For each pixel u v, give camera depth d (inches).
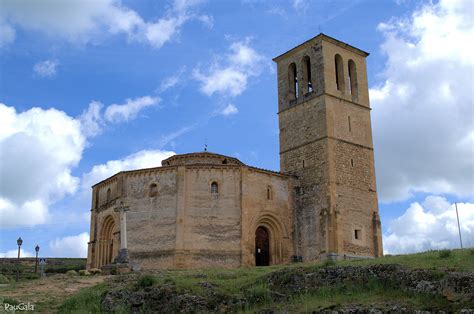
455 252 1435.8
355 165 2694.4
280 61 2994.6
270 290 1432.1
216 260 2373.3
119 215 2491.4
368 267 1363.2
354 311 1158.3
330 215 2495.1
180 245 2348.7
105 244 2662.4
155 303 1475.1
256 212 2503.7
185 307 1417.3
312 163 2652.6
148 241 2415.1
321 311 1199.6
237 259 2390.5
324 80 2706.7
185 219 2395.4
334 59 2802.7
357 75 2883.9
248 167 2527.1
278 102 2930.6
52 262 3759.8
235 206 2455.7
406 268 1296.8
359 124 2792.8
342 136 2684.5
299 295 1374.3
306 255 2559.1
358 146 2743.6
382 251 2652.6
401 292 1230.9
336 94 2731.3
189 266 2337.6
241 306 1376.7
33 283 1859.0
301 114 2783.0
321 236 2511.1
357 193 2652.6
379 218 2696.9
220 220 2428.6
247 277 1615.4
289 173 2755.9
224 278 1654.8
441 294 1156.5
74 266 3398.1
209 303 1416.1
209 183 2465.6
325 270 1432.1
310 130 2709.2
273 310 1278.3
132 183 2534.5
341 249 2469.2
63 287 1770.4
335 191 2551.7
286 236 2586.1
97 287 1692.9
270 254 2561.5
